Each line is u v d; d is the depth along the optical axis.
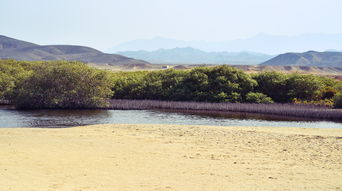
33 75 37.78
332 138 18.23
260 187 9.55
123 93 44.56
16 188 9.02
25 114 31.42
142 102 38.41
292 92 41.00
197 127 22.08
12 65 53.72
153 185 9.63
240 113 34.38
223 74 43.69
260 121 28.97
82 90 36.78
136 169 11.43
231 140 17.47
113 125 22.72
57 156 13.15
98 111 34.94
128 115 31.95
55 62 40.94
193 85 43.16
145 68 197.38
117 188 9.29
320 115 30.70
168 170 11.35
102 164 12.04
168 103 37.56
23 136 17.78
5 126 24.34
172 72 47.88
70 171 11.01
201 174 10.88
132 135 18.69
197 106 36.66
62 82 37.19
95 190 9.06
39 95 36.12
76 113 32.88
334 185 9.78
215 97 40.28
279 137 18.47
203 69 45.03
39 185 9.38
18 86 39.88
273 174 10.97
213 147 15.57
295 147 15.77
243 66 150.50
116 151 14.37
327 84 45.69
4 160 12.21
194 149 15.05
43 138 17.27
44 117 29.50
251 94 40.22
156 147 15.38
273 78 43.19
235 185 9.73
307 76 42.34
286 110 32.47
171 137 18.19
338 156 13.89
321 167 11.99
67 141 16.53
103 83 38.28
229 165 12.15
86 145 15.59
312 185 9.77
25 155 13.16
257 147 15.69
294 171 11.38
